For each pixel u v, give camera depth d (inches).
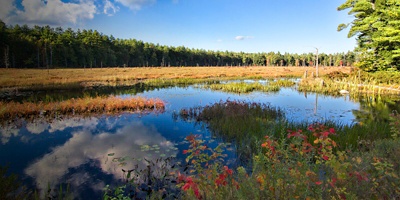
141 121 435.2
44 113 482.3
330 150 156.1
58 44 2758.4
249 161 237.0
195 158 254.8
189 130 375.6
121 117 466.3
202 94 812.0
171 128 387.5
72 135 350.9
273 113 456.1
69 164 247.3
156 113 501.7
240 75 1728.6
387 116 459.8
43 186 202.2
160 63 4136.3
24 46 2469.2
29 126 399.2
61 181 211.9
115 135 350.3
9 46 2288.4
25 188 196.1
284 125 327.0
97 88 968.3
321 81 947.3
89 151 284.7
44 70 1855.3
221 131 350.9
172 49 4347.9
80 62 2942.9
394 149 180.1
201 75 1659.7
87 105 515.2
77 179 215.0
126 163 247.9
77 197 185.5
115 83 1162.6
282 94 808.3
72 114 486.3
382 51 902.4
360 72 1002.7
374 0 922.1
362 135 293.9
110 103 534.6
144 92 864.9
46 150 289.7
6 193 185.0
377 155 169.3
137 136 346.0
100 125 407.2
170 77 1498.5
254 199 114.3
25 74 1393.9
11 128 386.9
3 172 218.1
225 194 127.7
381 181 120.9
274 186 118.0
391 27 818.2
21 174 225.1
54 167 240.5
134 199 181.6
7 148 296.4
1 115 440.8
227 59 4857.3
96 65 3174.2
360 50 998.4
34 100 623.2
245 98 721.0
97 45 3267.7
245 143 292.7
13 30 2736.2
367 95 747.4
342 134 289.1
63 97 697.0
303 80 1131.3
